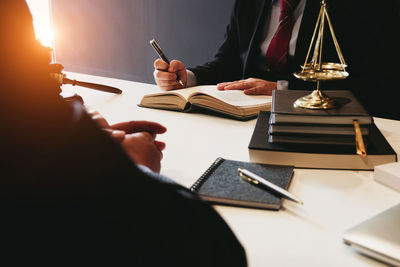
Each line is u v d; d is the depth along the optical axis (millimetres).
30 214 259
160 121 1172
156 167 651
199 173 816
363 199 709
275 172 788
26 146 261
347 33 1707
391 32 1622
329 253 560
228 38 2090
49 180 259
